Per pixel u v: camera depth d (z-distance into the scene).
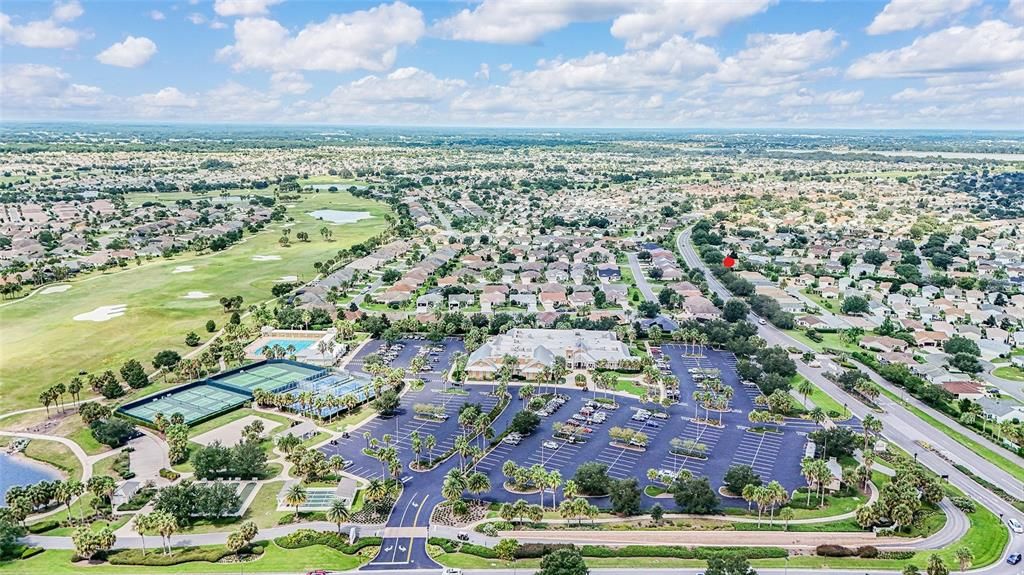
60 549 152.25
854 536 158.25
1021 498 176.12
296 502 164.50
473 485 169.12
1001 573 143.50
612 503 168.50
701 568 144.88
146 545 153.25
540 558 148.62
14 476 187.00
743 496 167.12
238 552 149.75
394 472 178.88
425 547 152.75
